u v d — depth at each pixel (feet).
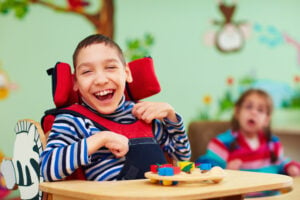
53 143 3.53
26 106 7.47
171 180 3.03
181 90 8.98
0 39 7.27
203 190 2.88
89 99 3.81
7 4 7.33
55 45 7.72
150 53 8.66
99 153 3.67
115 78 3.81
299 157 9.55
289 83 10.26
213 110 9.36
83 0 7.99
